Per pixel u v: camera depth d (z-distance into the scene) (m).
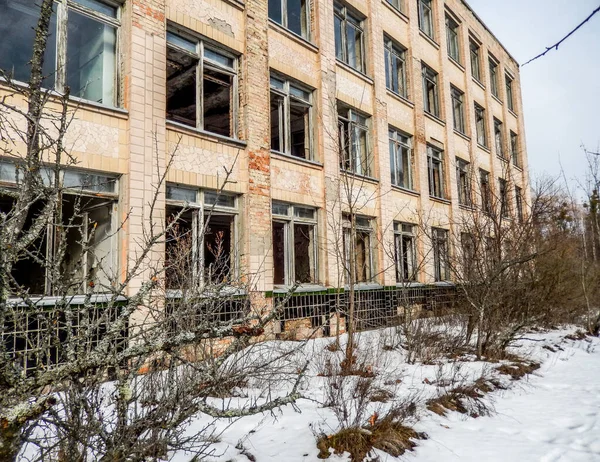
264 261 10.35
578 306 16.55
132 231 8.30
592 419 6.53
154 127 8.96
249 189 10.77
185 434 4.91
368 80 15.61
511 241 11.09
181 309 3.70
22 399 2.44
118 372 3.27
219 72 10.83
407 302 10.54
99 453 3.18
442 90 20.20
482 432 5.97
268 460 4.60
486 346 10.28
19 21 7.71
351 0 15.42
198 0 10.24
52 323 2.94
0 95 6.89
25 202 2.63
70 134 7.84
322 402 6.21
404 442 5.24
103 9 8.84
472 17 23.64
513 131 27.97
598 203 19.73
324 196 13.15
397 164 17.17
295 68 12.89
